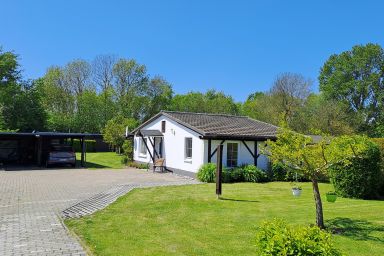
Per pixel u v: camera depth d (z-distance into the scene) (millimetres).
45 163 28828
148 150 26641
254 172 19234
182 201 12477
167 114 24016
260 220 9727
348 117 38188
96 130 46469
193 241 7914
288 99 44438
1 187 16062
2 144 29828
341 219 9727
